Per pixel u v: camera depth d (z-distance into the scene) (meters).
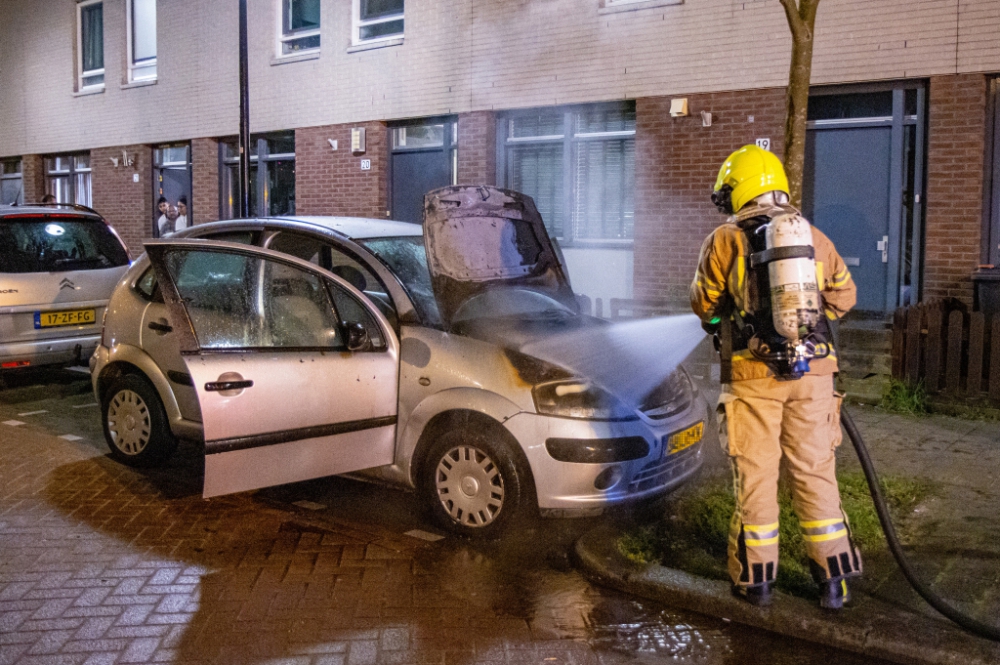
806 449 3.80
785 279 3.53
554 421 4.72
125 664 3.60
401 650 3.74
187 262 5.18
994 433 6.95
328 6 13.24
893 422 7.32
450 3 11.97
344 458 5.08
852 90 9.33
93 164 17.03
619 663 3.65
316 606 4.15
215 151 15.05
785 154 5.26
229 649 3.73
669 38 10.29
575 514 4.79
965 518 4.97
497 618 4.05
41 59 17.80
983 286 8.57
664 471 5.08
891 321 9.01
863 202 9.41
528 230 6.18
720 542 4.63
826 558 3.79
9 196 19.28
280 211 14.55
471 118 11.95
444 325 5.32
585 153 11.34
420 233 6.35
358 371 5.08
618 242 11.16
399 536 5.06
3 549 4.79
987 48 8.49
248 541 4.95
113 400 6.29
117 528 5.13
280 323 5.10
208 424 4.57
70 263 8.72
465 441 4.92
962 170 8.67
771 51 9.66
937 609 3.70
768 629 3.89
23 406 8.27
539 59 11.27
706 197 10.21
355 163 13.19
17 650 3.70
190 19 14.98
